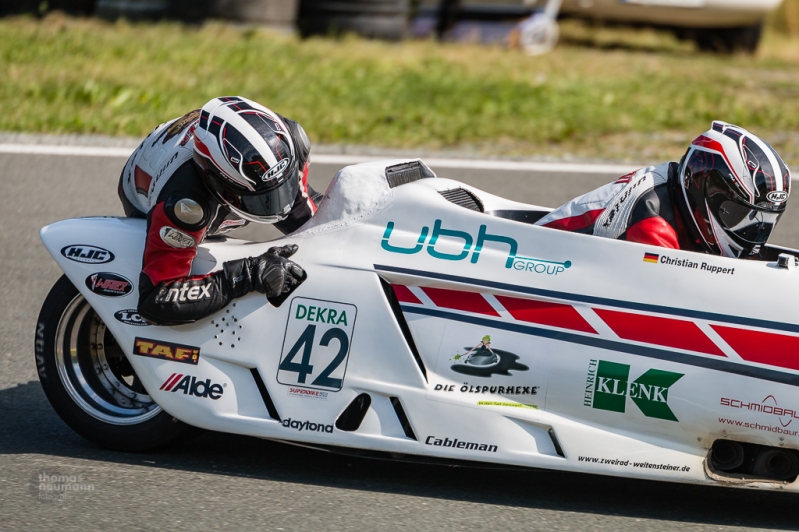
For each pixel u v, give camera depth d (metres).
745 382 11.84
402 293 12.66
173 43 42.91
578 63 47.72
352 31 48.72
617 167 28.70
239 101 12.77
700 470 12.05
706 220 12.63
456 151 30.14
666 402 11.97
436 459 12.47
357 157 28.66
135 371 12.97
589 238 12.49
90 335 13.77
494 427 12.22
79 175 26.52
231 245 13.38
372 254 12.82
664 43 61.22
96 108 32.50
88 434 13.29
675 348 12.02
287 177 12.35
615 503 12.54
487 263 12.62
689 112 36.09
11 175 26.30
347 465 13.29
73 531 10.95
